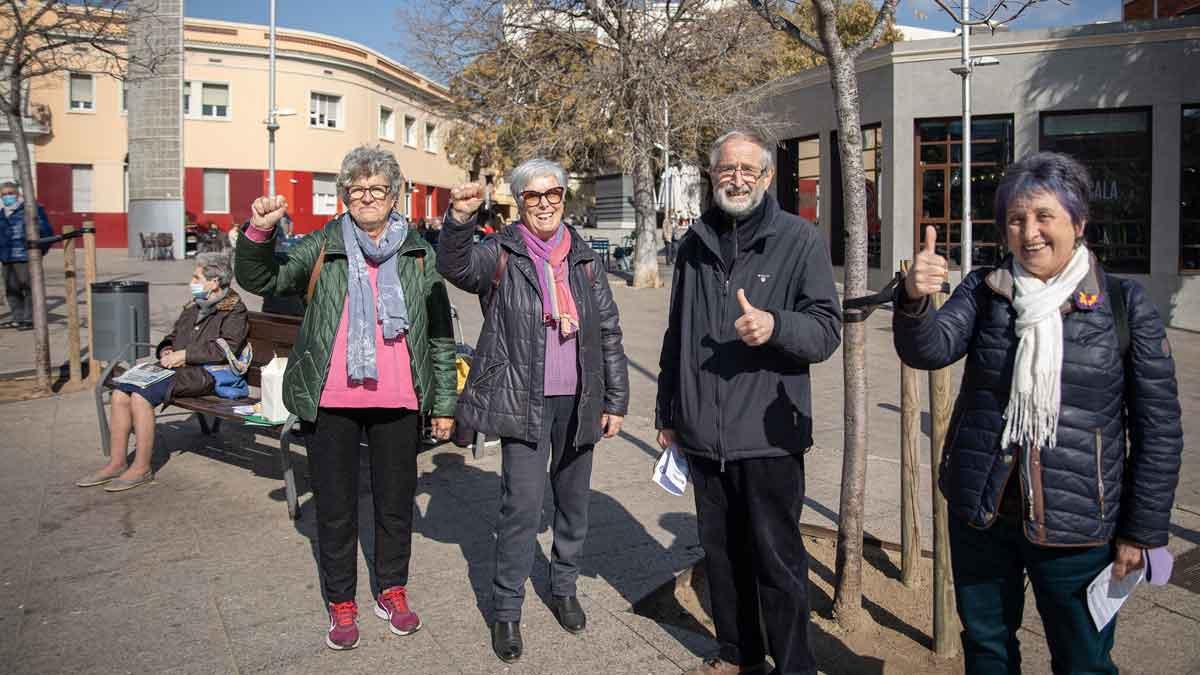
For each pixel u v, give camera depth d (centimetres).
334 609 352
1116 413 236
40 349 820
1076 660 246
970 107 1545
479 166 2669
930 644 356
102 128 3638
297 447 646
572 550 372
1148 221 1471
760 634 331
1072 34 1491
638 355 1084
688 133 1833
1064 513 233
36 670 328
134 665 333
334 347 349
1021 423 237
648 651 352
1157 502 231
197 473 579
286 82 3669
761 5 391
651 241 1950
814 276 303
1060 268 244
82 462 604
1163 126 1444
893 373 995
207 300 563
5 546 451
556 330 356
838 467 616
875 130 1717
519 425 344
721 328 311
